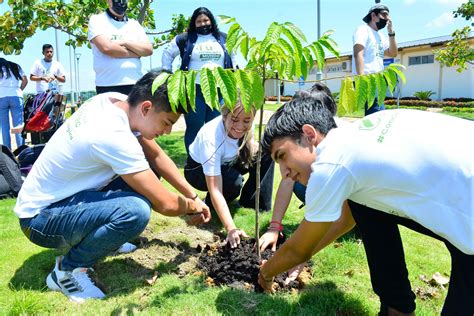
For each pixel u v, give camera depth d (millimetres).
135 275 2615
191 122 5004
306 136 1707
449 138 1592
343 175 1625
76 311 2186
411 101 21469
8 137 6777
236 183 3604
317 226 1732
